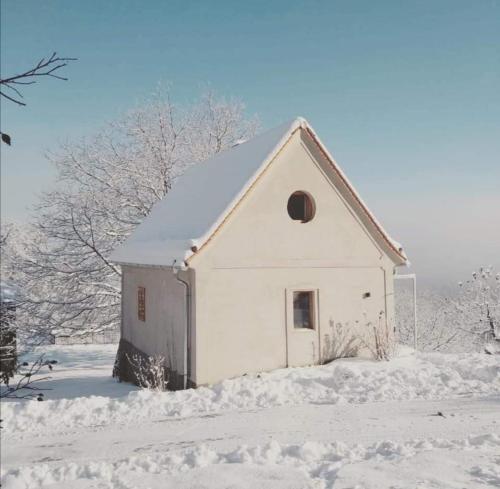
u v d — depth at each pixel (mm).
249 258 11875
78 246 21734
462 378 10523
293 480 5688
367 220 13297
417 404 8898
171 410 9117
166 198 18906
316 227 12773
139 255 14258
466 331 22734
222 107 27531
